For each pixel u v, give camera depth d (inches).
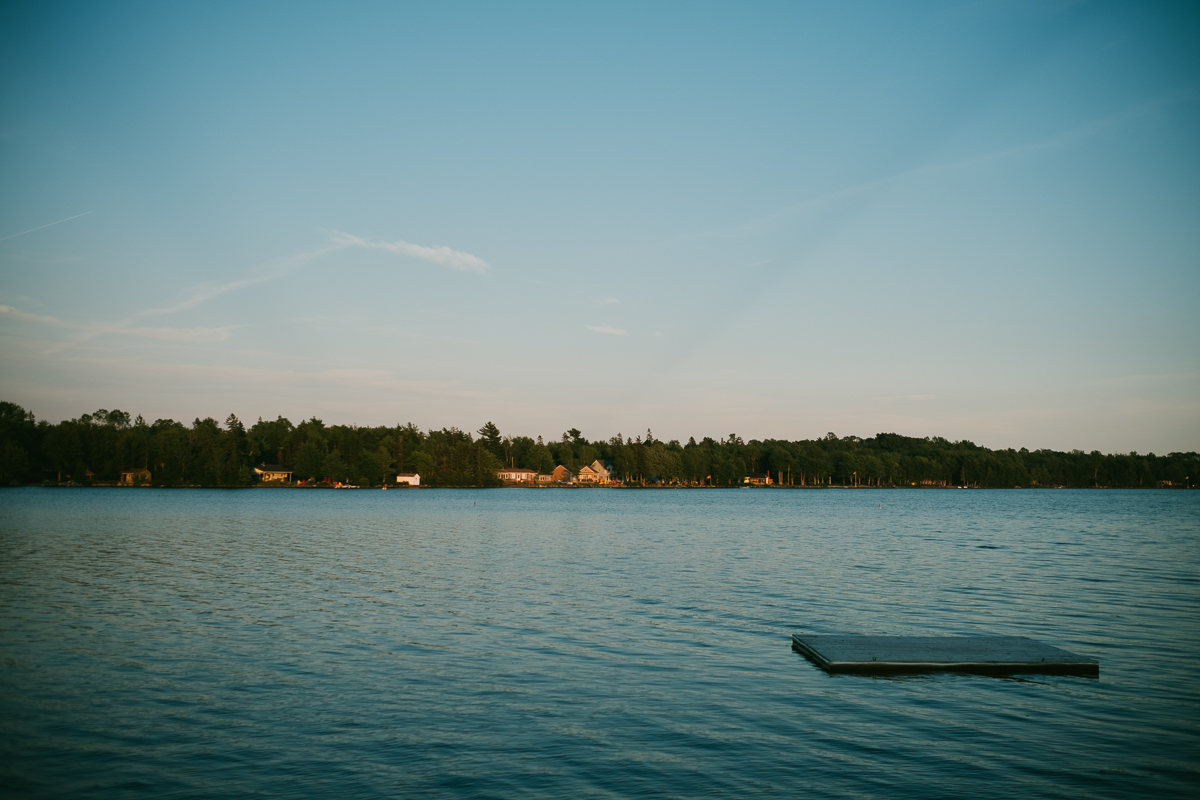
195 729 575.2
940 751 539.2
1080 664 738.8
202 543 2047.2
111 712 612.1
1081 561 1720.0
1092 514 4266.7
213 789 474.0
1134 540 2365.9
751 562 1668.3
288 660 770.8
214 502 4835.1
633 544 2134.6
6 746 540.4
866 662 734.5
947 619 1003.3
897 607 1090.1
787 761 520.4
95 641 851.4
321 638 870.4
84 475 7214.6
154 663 758.5
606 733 570.6
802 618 1003.3
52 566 1520.7
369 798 461.4
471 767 507.2
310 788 475.2
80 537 2202.3
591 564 1614.2
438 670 735.7
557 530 2716.5
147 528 2576.3
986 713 619.2
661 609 1063.0
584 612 1037.2
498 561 1664.6
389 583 1306.6
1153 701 649.6
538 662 767.7
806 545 2134.6
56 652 800.3
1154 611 1066.7
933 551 1964.8
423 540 2224.4
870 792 473.1
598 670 738.8
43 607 1059.9
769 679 710.5
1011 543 2237.9
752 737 564.4
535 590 1233.4
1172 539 2405.3
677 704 637.9
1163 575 1462.8
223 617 992.2
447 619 983.6
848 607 1087.6
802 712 619.5
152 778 489.4
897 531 2785.4
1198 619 1008.9
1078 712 621.9
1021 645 810.2
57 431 7165.4
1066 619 1008.2
